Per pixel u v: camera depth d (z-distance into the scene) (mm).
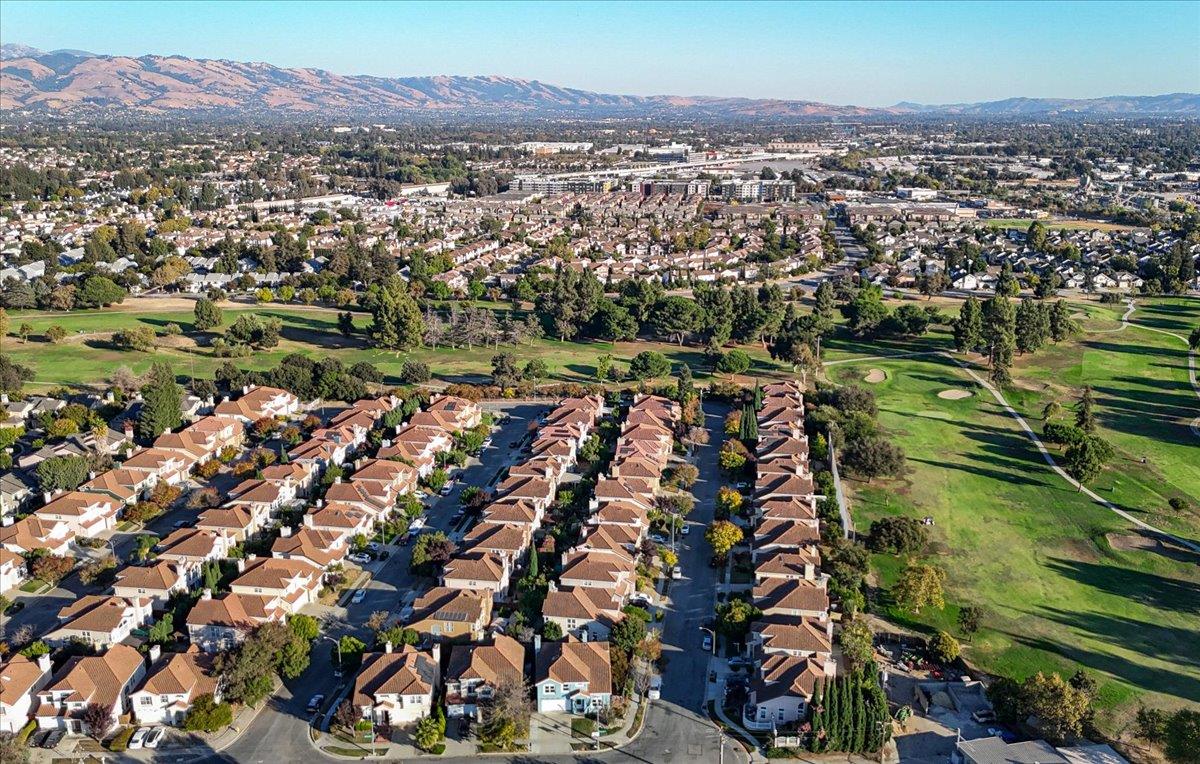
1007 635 121000
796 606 118625
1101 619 125375
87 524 145625
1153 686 110250
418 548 134875
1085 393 197750
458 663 107062
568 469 174000
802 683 102562
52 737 99875
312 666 113062
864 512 156875
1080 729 97438
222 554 136750
